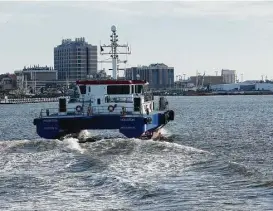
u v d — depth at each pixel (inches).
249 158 1962.4
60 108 2316.7
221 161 1550.2
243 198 1093.8
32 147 1932.8
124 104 2297.0
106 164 1544.0
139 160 1627.7
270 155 2055.9
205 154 1742.1
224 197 1108.5
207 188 1199.6
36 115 6304.1
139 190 1194.6
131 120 2175.2
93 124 2214.6
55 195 1203.2
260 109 6988.2
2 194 1226.0
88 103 2314.2
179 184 1253.1
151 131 2375.7
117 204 1099.3
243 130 3376.0
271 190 1152.8
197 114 5856.3
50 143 1978.3
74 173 1441.9
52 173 1454.2
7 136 3272.6
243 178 1294.3
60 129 2202.3
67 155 1727.4
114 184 1269.7
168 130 3376.0
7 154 1790.1
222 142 2593.5
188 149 1831.9
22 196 1201.4
